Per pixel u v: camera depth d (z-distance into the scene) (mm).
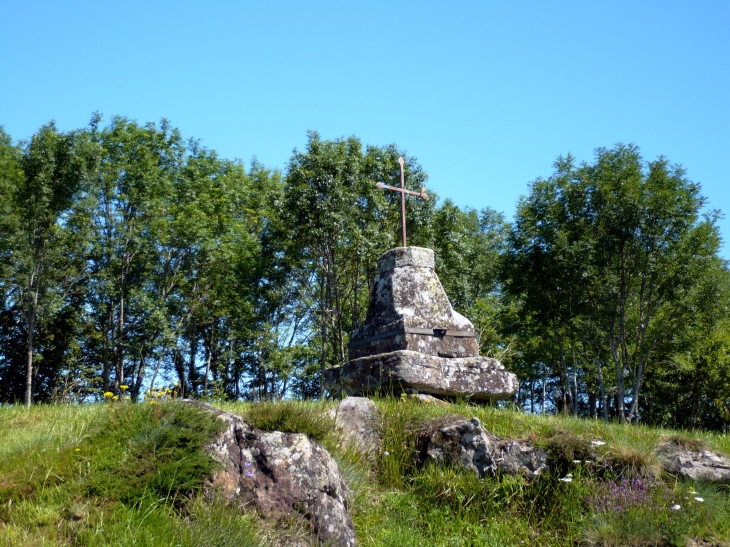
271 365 29922
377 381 10953
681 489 8820
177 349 32969
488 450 9047
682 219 27484
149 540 6027
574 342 32312
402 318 11445
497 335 32688
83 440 7520
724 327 32156
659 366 31938
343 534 7035
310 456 7371
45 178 27547
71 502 6527
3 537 5922
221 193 33969
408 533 7891
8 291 31062
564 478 8844
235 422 7527
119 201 32344
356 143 30531
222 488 6918
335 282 28578
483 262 36188
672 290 27984
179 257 31828
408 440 9430
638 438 9719
